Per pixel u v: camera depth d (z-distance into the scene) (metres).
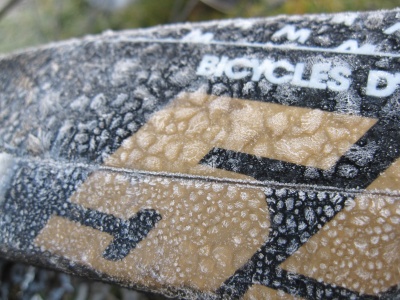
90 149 0.09
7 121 0.10
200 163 0.08
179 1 0.20
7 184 0.09
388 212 0.07
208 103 0.08
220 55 0.09
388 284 0.07
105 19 0.20
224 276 0.07
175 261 0.08
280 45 0.08
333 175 0.07
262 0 0.18
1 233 0.09
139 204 0.08
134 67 0.09
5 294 0.12
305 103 0.08
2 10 0.21
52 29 0.20
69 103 0.09
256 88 0.08
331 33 0.08
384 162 0.07
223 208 0.08
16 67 0.10
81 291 0.12
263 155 0.08
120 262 0.08
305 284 0.07
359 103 0.08
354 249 0.07
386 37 0.08
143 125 0.08
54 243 0.08
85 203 0.08
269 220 0.07
